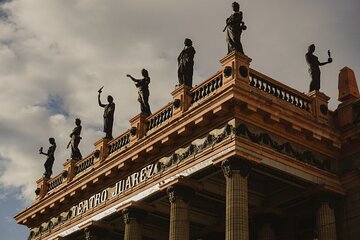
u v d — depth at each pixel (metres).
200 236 47.22
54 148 62.69
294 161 38.34
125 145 48.25
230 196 35.03
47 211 55.72
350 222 38.91
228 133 36.47
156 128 44.34
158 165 42.25
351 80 42.88
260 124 37.31
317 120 40.38
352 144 40.47
